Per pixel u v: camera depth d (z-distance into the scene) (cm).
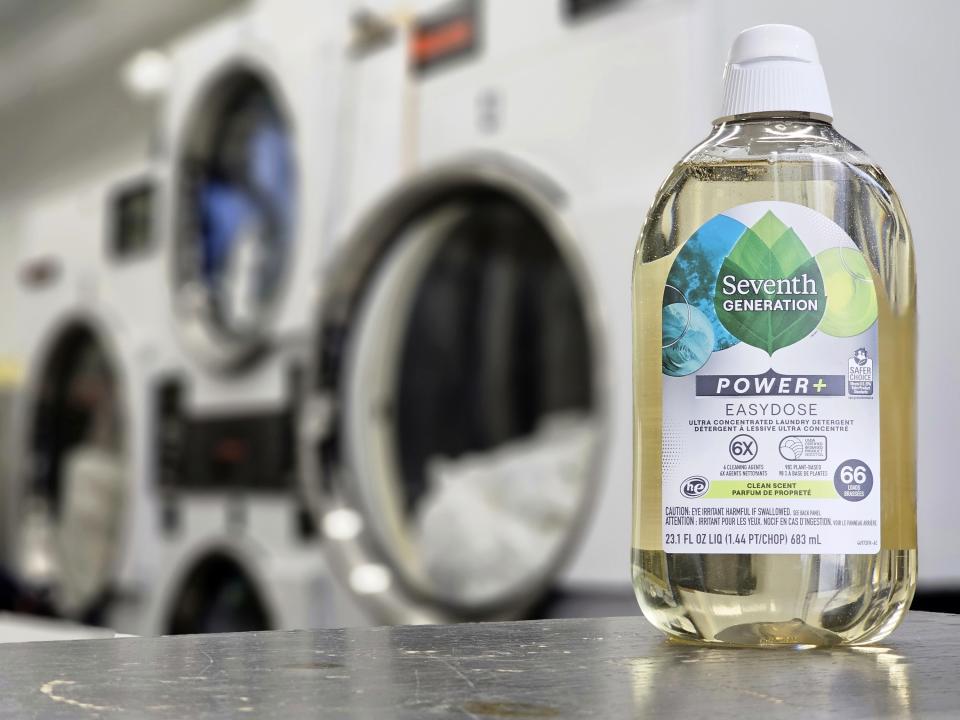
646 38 187
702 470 58
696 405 58
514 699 42
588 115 197
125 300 345
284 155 279
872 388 57
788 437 57
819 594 57
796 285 57
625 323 186
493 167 212
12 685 44
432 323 259
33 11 390
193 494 308
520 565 213
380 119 246
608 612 184
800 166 59
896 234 60
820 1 175
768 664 51
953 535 179
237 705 40
